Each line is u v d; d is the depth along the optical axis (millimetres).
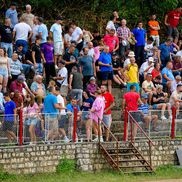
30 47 64062
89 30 73062
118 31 67312
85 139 56562
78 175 54406
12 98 55906
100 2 74875
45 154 54375
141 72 65750
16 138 54000
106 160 56094
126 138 57969
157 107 60344
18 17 70000
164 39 75625
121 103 64688
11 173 53188
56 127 55344
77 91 60062
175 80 65938
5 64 58562
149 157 57688
